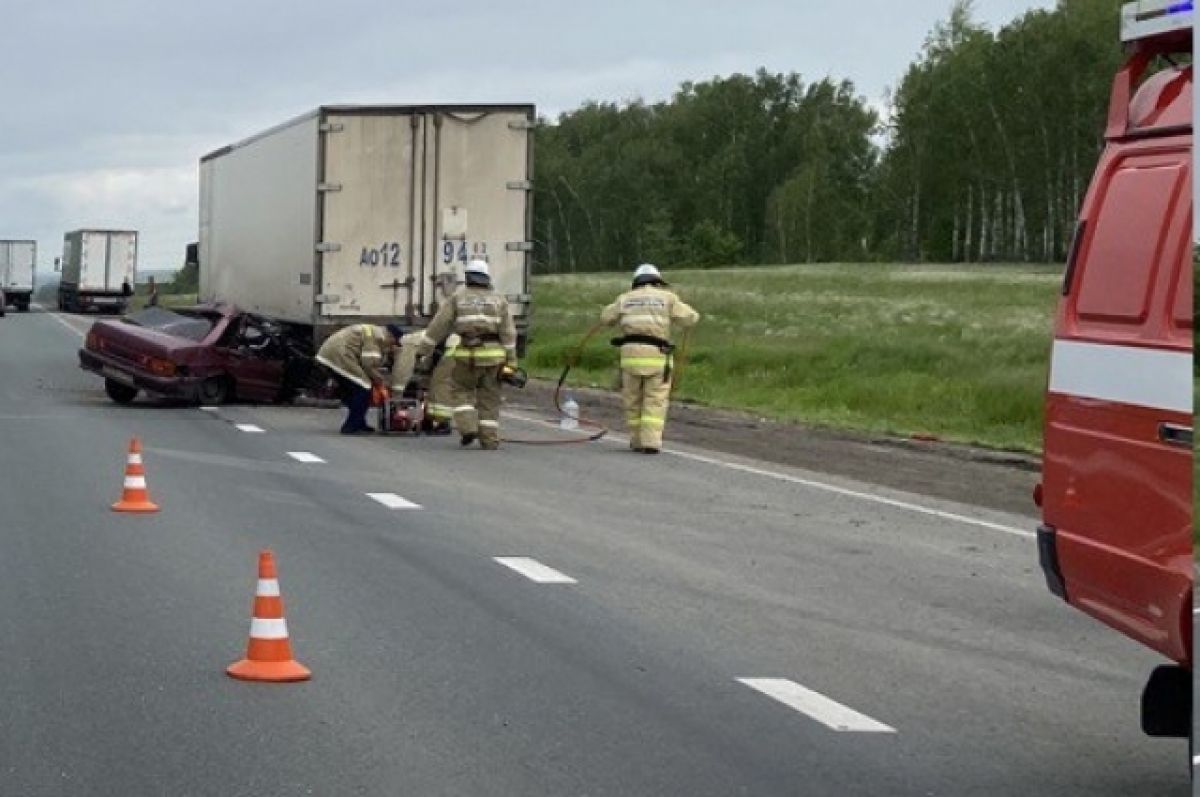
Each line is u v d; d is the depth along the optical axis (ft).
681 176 514.68
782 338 138.51
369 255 81.71
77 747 23.25
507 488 54.60
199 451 64.18
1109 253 20.65
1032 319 179.01
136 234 255.70
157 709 25.36
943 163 388.37
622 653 29.99
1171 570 18.63
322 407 88.22
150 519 45.60
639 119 540.11
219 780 21.77
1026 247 370.94
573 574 38.22
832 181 460.96
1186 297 18.65
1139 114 20.88
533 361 135.85
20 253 274.98
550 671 28.43
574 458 65.41
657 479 58.65
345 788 21.52
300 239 84.33
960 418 90.07
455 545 42.19
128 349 85.10
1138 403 19.45
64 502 48.67
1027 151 368.68
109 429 72.69
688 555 41.55
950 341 132.26
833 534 46.09
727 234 492.13
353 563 39.11
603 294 255.50
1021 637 32.45
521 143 82.17
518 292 82.33
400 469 59.57
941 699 27.12
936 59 394.11
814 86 508.12
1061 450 21.35
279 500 50.21
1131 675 29.30
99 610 32.83
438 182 81.92
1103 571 20.24
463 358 67.21
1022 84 367.45
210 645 29.81
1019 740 24.59
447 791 21.45
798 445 75.31
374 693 26.63
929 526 48.16
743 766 22.84
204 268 119.03
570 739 24.07
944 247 408.87
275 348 88.99
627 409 69.31
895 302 223.71
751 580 38.14
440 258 82.02
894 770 22.81
